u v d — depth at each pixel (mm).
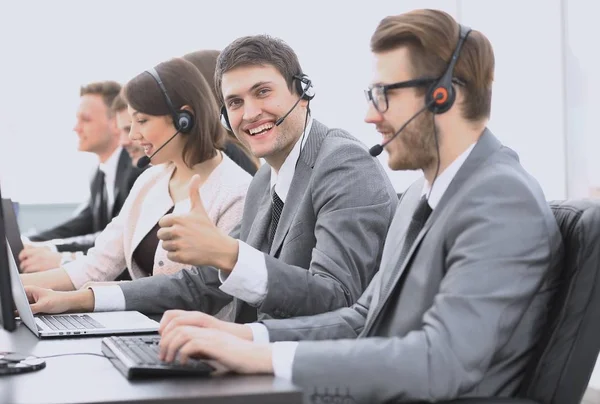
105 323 2125
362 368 1394
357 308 1822
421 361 1387
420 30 1562
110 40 5605
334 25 5137
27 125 5742
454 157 1591
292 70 2338
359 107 5109
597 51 3965
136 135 2861
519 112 4312
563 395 1491
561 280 1528
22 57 5664
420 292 1534
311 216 2240
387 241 1825
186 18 5492
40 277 2971
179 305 2482
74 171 5816
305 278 1986
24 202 5805
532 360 1523
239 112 2344
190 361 1480
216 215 2762
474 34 1581
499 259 1433
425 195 1658
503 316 1419
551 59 4156
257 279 1935
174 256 1903
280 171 2365
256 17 5336
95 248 3072
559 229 1560
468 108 1575
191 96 2799
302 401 1271
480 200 1483
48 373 1501
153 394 1262
